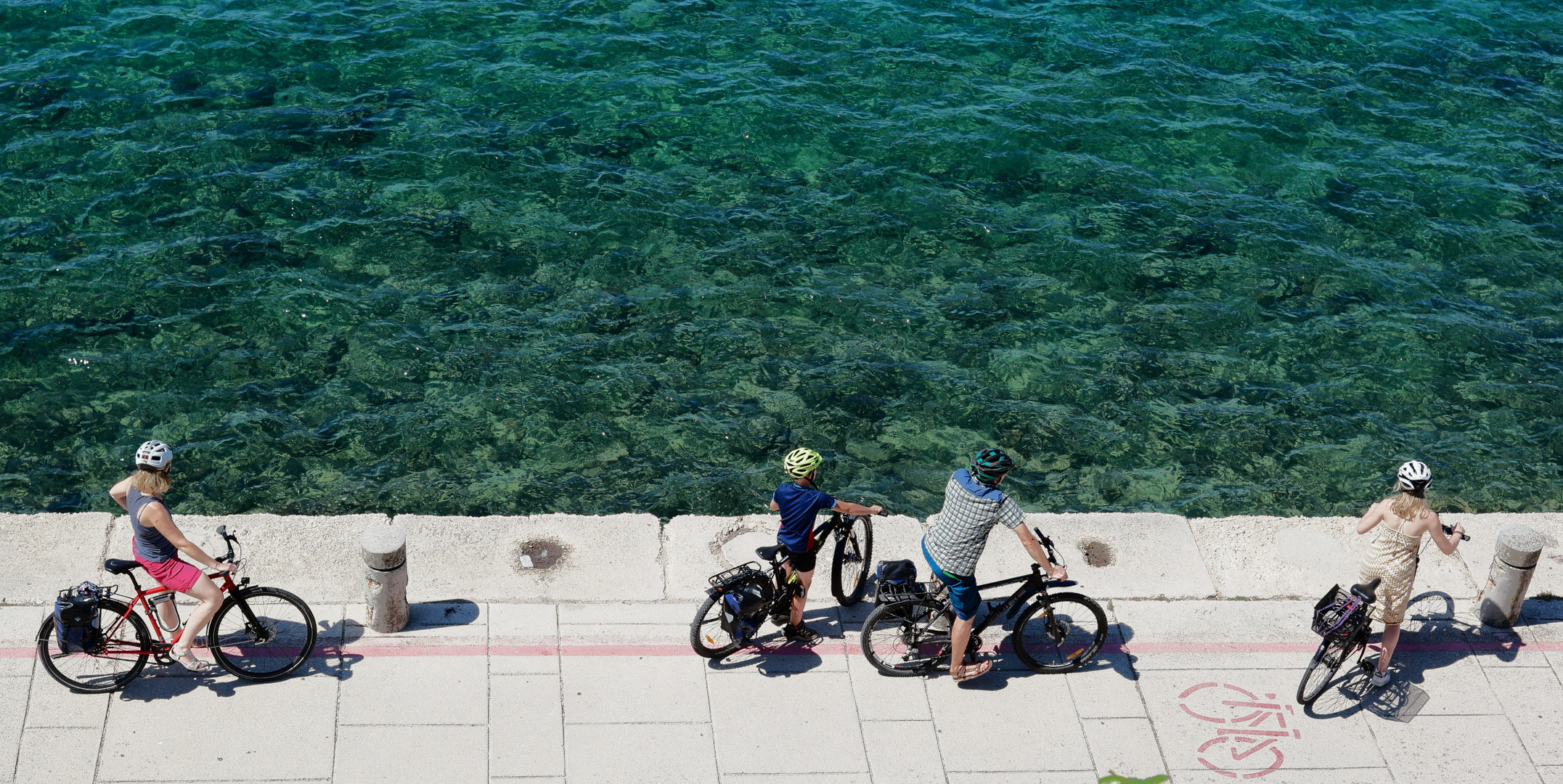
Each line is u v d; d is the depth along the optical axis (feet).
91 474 43.27
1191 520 35.70
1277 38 76.59
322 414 46.50
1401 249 59.21
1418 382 51.16
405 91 66.69
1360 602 28.86
